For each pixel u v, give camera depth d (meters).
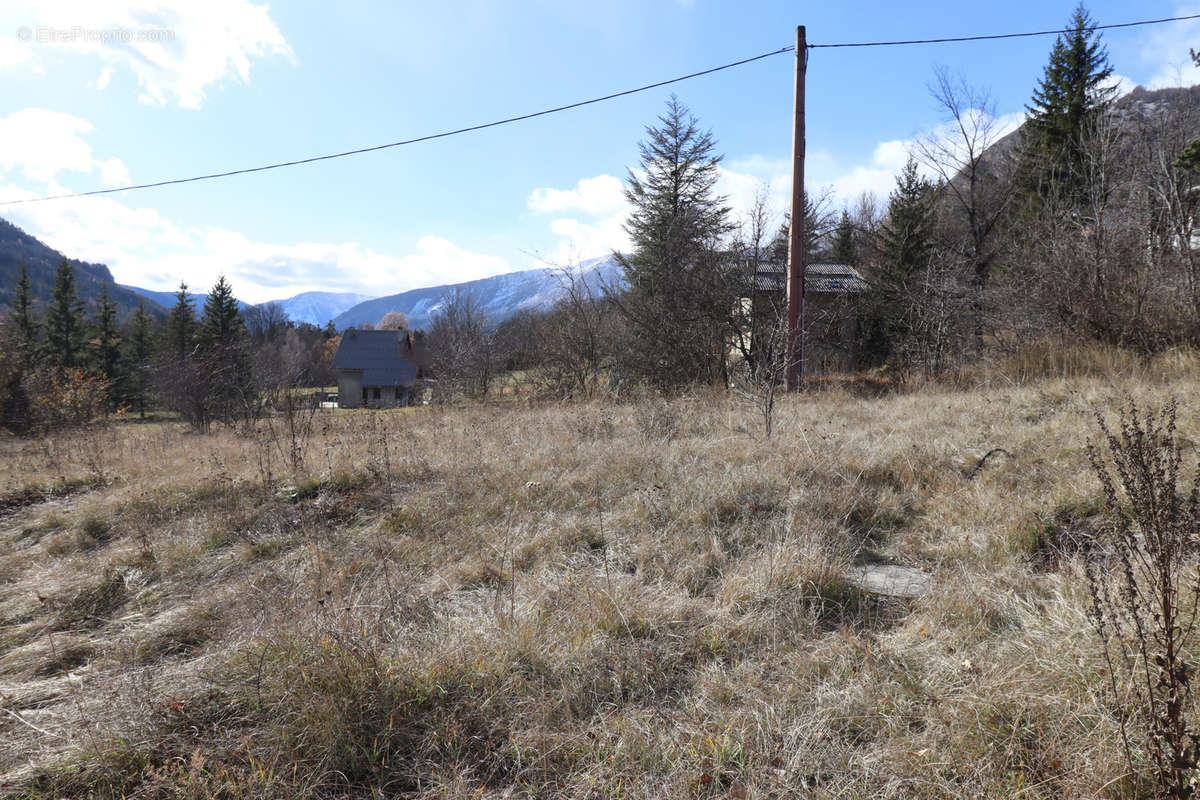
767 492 5.05
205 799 2.11
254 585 4.02
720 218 20.34
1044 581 3.30
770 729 2.39
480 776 2.32
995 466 5.18
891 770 2.16
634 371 15.41
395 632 3.15
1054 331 10.59
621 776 2.24
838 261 27.31
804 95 10.51
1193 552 2.42
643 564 4.02
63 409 17.81
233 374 17.50
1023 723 2.27
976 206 21.62
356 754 2.37
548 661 2.91
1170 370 7.96
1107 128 15.88
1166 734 1.78
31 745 2.49
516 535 4.66
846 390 10.67
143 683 2.76
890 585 3.67
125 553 4.94
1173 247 10.82
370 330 52.88
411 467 6.75
